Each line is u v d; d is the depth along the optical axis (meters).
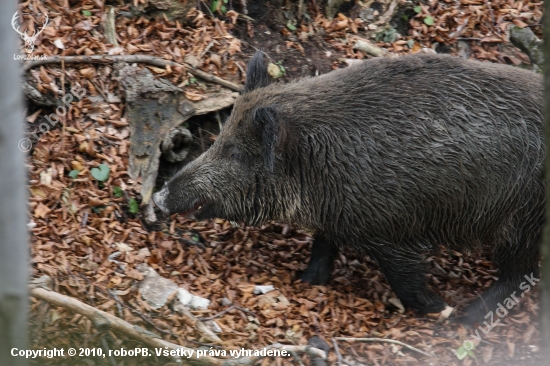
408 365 9.70
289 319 10.11
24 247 5.47
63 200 10.95
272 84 11.02
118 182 11.51
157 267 10.55
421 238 10.40
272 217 10.77
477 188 10.04
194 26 13.51
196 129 12.76
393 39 14.84
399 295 10.72
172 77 12.50
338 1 14.66
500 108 10.02
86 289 9.62
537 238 10.42
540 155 10.05
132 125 12.00
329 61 14.05
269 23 14.25
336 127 10.20
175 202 10.62
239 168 10.59
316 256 11.27
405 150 9.95
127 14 13.15
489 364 9.95
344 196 10.17
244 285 10.59
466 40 15.12
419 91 10.12
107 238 10.67
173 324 9.52
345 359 9.59
